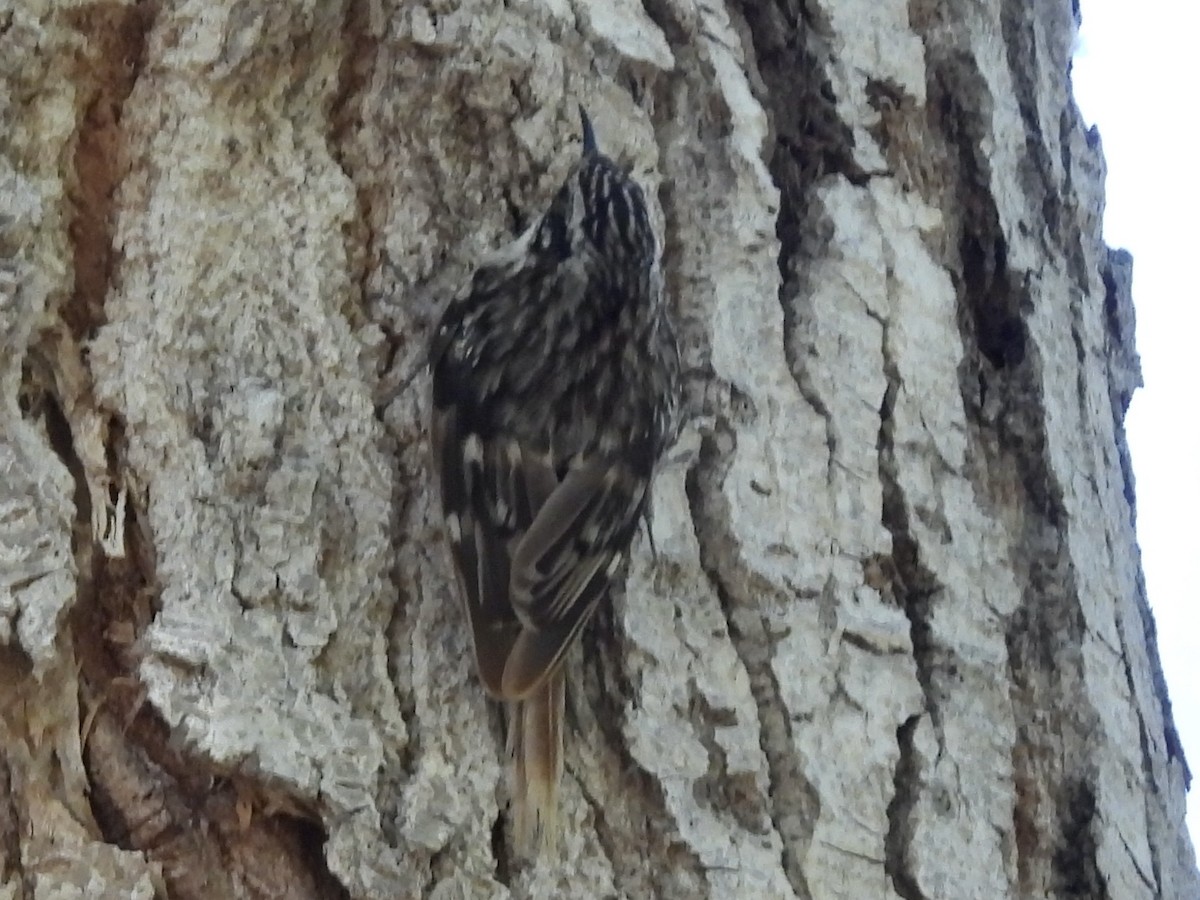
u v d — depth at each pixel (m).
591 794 0.87
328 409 0.88
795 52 0.93
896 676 0.90
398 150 0.89
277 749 0.85
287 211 0.88
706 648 0.89
